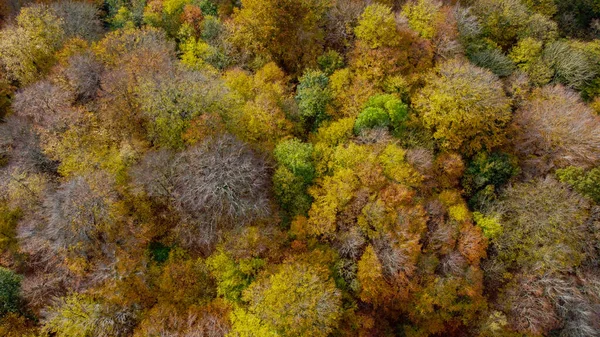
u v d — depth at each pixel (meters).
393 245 38.19
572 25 64.31
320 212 38.78
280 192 39.53
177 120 41.38
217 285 37.31
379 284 37.88
